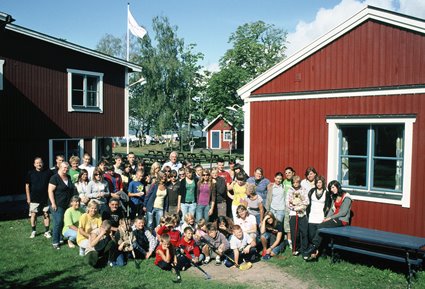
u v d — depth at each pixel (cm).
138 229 795
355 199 859
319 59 941
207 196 905
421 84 782
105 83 1722
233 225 795
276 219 837
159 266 729
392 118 812
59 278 671
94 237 750
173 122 4562
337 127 916
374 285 656
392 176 825
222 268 750
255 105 1064
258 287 653
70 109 1589
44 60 1505
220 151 4653
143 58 4366
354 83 882
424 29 774
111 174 945
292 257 804
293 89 989
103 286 642
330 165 914
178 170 1027
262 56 4384
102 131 1712
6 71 1395
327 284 664
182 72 4412
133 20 2425
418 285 652
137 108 4628
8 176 1409
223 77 4300
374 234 727
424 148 771
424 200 768
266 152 1040
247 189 859
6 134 1398
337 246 758
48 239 892
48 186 855
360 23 869
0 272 689
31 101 1467
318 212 796
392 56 825
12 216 1137
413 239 693
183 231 823
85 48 1608
